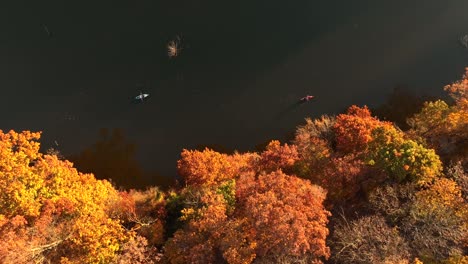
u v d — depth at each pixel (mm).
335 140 50562
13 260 35844
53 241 39281
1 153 41594
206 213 38812
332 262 40344
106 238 39094
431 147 47594
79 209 41344
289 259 35844
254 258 36969
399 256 37156
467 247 39656
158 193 48000
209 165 46625
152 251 40312
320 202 39125
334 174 44438
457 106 48781
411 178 42625
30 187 41438
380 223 39344
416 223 40188
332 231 42719
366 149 46594
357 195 44375
